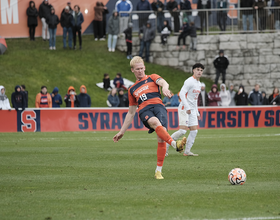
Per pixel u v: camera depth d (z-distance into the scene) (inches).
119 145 1466.5
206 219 489.7
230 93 2623.0
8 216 517.3
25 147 1407.5
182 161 1047.6
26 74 2982.3
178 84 3277.6
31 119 2220.7
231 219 487.8
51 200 602.2
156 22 3484.3
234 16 3449.8
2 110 2201.0
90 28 3693.4
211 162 1020.5
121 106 2453.2
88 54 3412.9
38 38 3518.7
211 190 662.5
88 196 626.2
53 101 2351.1
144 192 650.2
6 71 2960.1
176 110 2314.2
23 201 597.6
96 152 1253.7
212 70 3476.9
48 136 1881.2
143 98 750.5
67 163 1018.7
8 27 3346.5
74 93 2364.7
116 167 946.7
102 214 518.6
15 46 3324.3
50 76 3036.4
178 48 3484.3
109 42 3489.2
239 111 2383.1
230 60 3447.3
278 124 2428.6
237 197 608.1
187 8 3452.3
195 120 1188.5
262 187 687.1
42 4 3403.1
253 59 3440.0
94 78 3144.7
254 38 3425.2
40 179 788.6
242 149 1295.5
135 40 3540.8
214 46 3459.6
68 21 3348.9
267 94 3447.3
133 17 3516.2
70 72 3137.3
